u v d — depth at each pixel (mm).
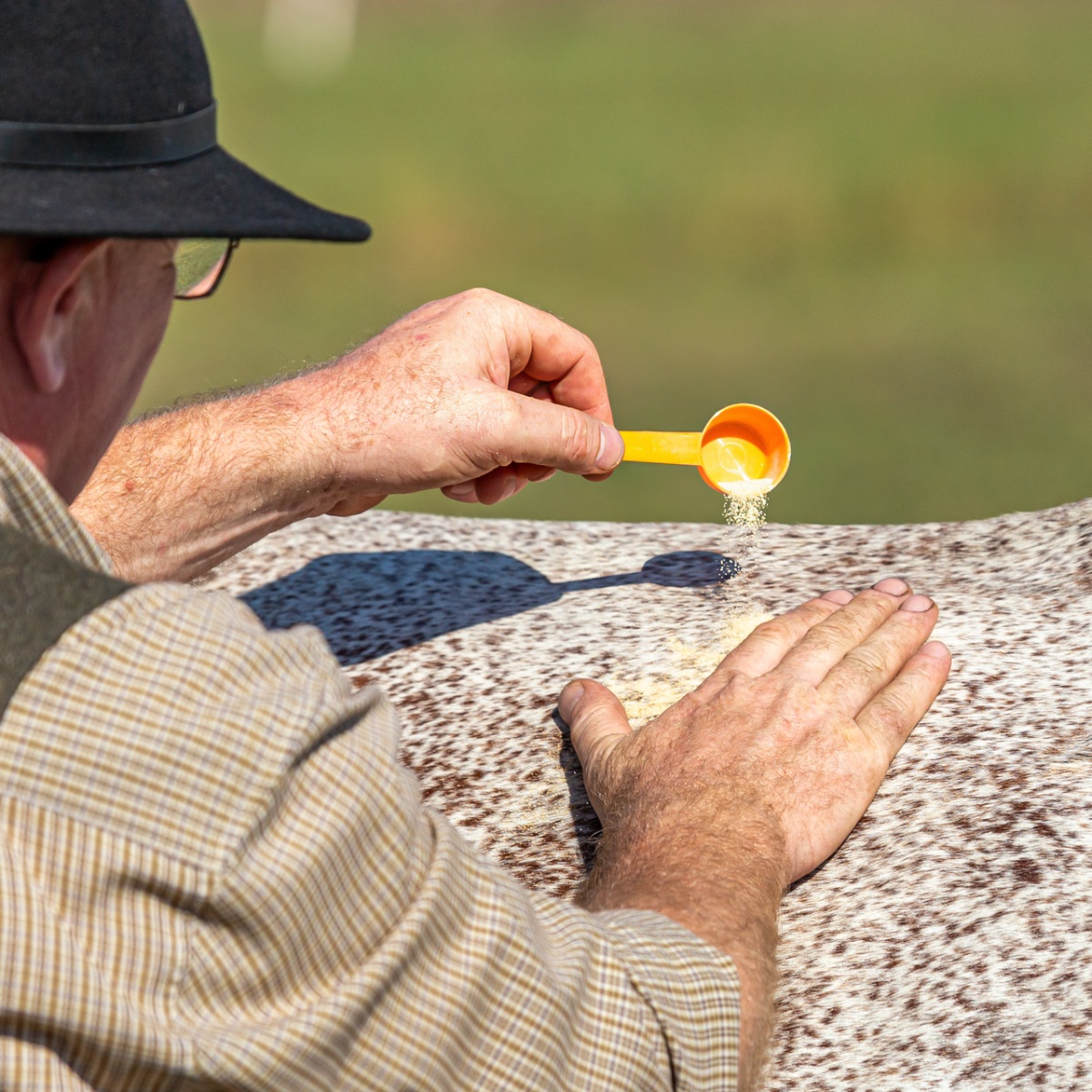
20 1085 1894
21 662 2004
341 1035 2055
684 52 55688
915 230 30688
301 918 2031
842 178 32031
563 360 4316
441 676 4223
